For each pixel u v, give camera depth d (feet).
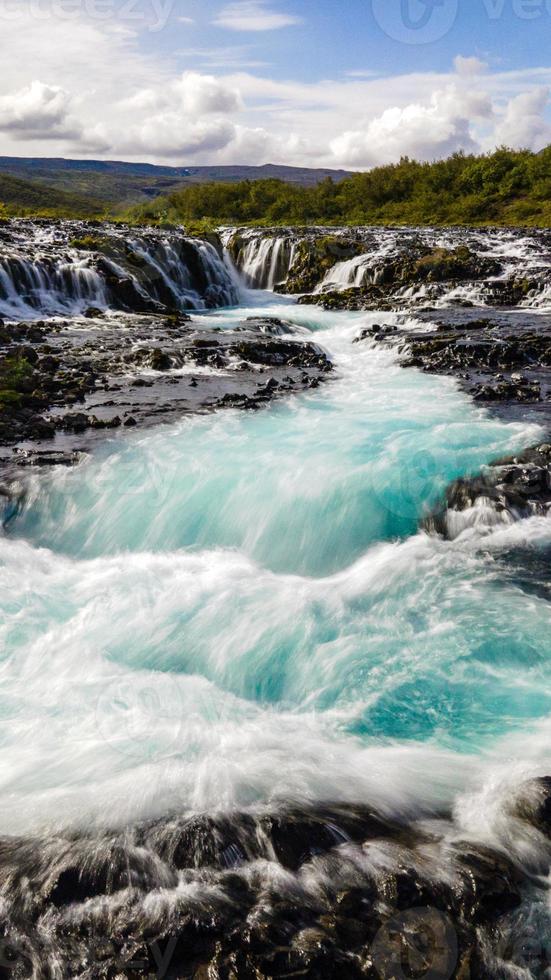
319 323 75.10
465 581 26.02
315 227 157.38
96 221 119.34
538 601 24.58
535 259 103.24
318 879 14.01
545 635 22.58
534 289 83.71
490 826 15.21
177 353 56.18
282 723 19.62
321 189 252.42
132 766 17.51
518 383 47.91
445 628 23.26
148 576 27.20
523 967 12.56
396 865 14.17
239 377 51.60
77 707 20.04
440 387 48.03
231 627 23.70
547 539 28.35
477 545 28.45
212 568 27.96
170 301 87.30
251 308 89.71
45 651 22.56
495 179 217.77
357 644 22.72
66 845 14.96
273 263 110.73
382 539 29.27
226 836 14.97
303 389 48.14
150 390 47.52
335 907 13.44
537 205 191.62
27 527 31.14
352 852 14.57
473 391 46.65
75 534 30.50
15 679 21.26
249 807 15.88
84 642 23.02
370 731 19.07
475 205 199.52
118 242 90.38
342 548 29.04
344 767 17.38
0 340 58.34
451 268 95.86
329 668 21.67
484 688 20.49
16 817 15.78
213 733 18.99
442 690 20.49
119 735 18.81
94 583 26.78
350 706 20.12
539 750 17.74
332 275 103.45
